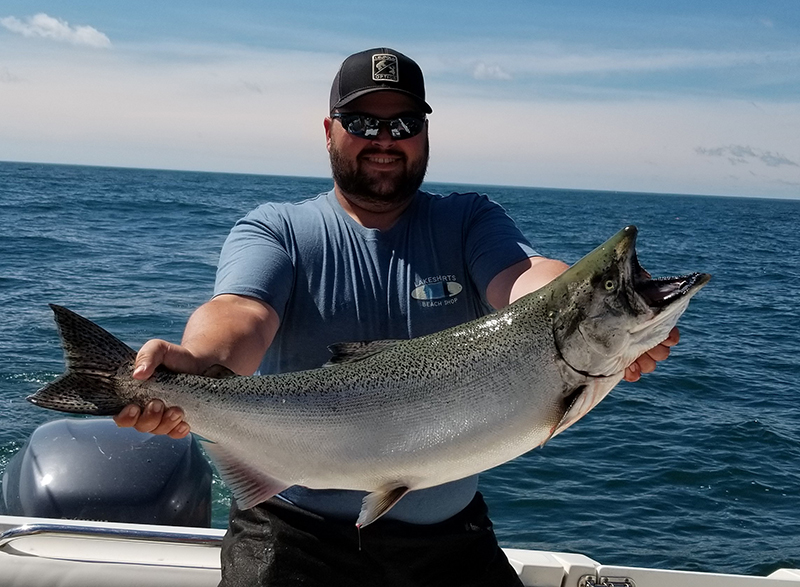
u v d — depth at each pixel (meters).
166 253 24.88
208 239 30.30
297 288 3.14
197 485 4.43
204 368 2.65
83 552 3.54
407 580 3.08
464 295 3.25
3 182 83.19
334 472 2.72
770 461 8.84
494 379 2.65
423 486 2.75
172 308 15.25
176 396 2.59
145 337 12.81
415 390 2.68
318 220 3.22
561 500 7.48
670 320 2.63
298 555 3.02
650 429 9.73
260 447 2.71
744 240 57.94
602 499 7.57
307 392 2.70
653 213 112.75
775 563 6.50
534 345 2.65
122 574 3.45
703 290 25.70
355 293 3.14
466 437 2.67
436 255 3.23
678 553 6.61
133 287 17.75
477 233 3.25
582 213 95.88
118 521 4.07
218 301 2.93
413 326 3.16
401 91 3.04
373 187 3.11
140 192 78.06
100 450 4.29
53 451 4.27
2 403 8.98
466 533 3.15
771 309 21.88
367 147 3.07
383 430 2.68
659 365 13.29
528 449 2.71
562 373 2.65
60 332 2.47
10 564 3.42
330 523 3.04
